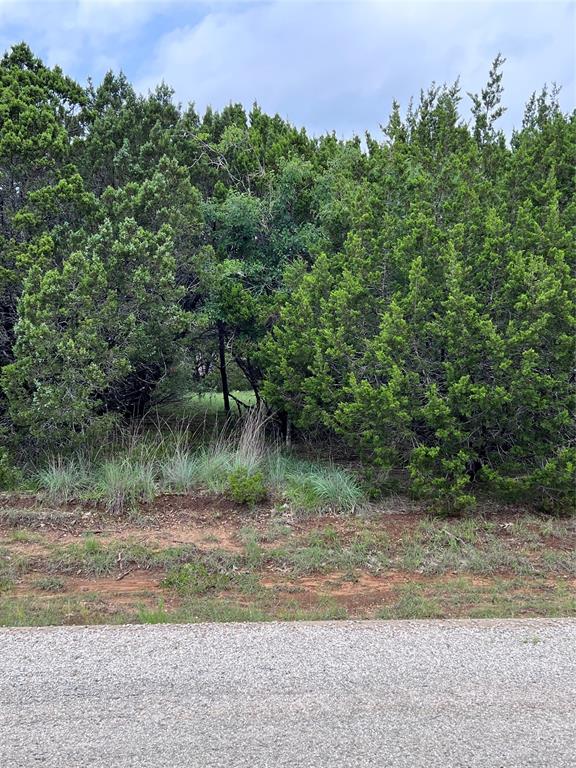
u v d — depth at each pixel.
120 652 3.93
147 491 7.57
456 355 7.00
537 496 7.31
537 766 2.80
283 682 3.51
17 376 7.68
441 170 8.49
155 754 2.88
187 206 9.76
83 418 8.09
